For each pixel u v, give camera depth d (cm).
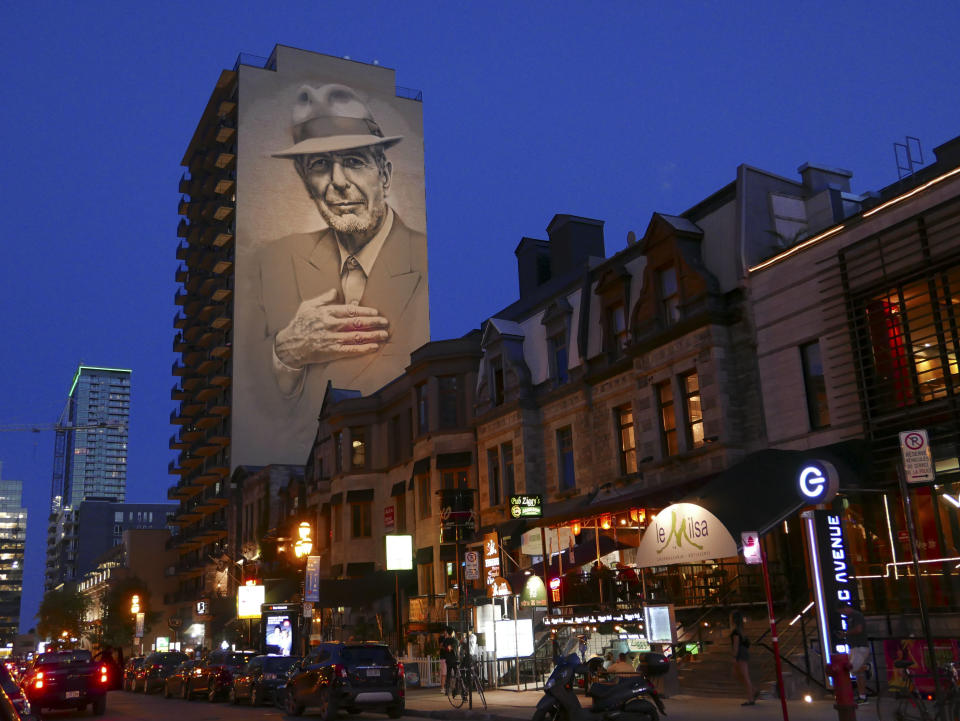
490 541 3175
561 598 2791
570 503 3191
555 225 3822
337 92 8925
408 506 4341
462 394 3984
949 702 1167
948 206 2000
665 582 2506
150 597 10038
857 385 2150
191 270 9919
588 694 1387
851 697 1088
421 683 2978
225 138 8744
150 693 3947
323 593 4200
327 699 2055
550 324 3428
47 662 2545
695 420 2653
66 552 19000
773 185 2675
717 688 1964
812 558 1770
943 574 1888
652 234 2819
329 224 8538
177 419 10219
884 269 2109
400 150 9069
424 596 3959
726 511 1922
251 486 7281
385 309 8550
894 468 2005
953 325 1952
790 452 2102
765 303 2464
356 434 4844
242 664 3053
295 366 8119
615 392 3019
